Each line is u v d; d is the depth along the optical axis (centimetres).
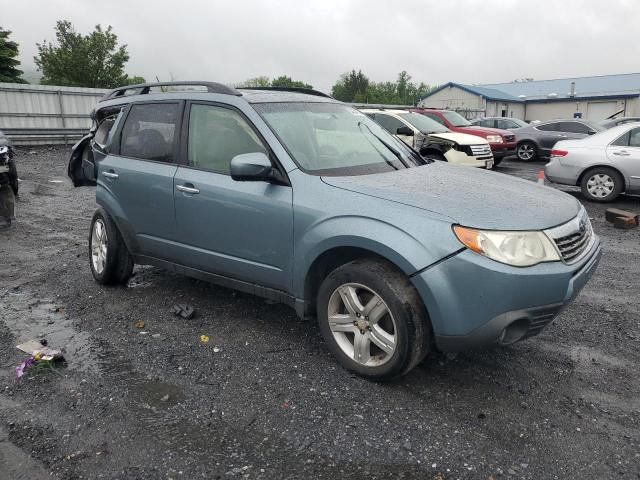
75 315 452
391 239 313
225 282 420
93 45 3294
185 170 423
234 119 404
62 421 301
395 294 315
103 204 492
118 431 292
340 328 352
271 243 372
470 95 4803
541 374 356
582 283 331
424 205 319
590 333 421
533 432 293
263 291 395
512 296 296
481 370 360
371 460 270
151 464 266
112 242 495
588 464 268
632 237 739
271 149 376
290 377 349
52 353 370
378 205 327
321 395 328
